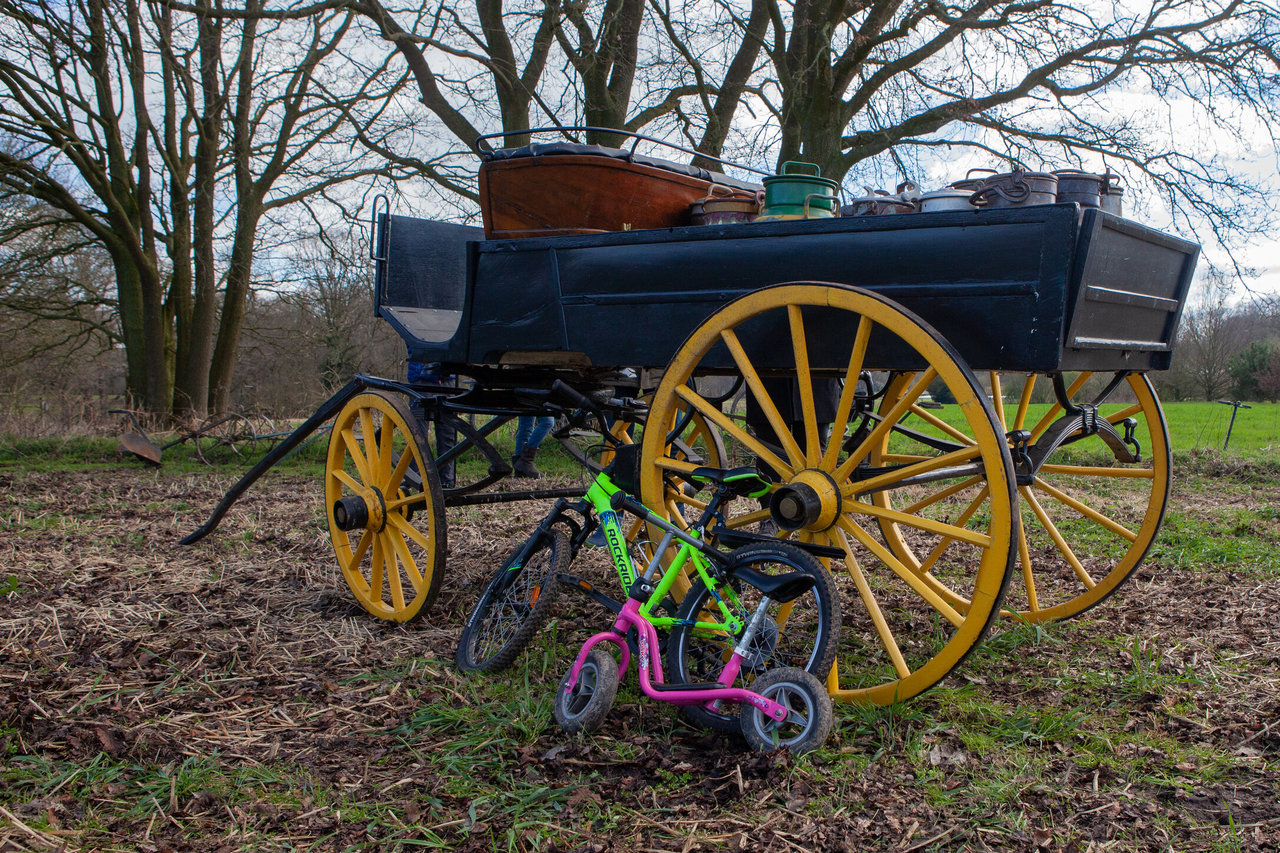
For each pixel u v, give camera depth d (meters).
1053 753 2.70
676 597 3.44
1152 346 3.50
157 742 2.77
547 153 3.84
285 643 3.77
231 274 14.89
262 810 2.39
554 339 3.63
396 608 4.08
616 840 2.24
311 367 20.00
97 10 12.72
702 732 2.85
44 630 3.85
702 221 3.91
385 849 2.22
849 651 3.61
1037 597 4.42
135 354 14.86
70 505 7.02
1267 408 19.23
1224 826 2.26
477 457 9.62
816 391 3.82
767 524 4.52
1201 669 3.35
